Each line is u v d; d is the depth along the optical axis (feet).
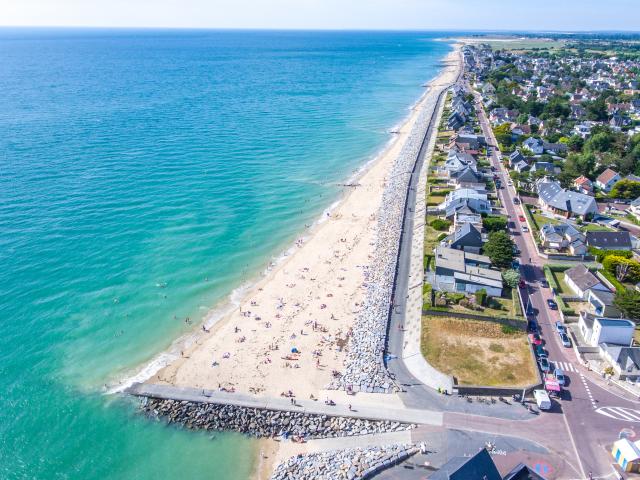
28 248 340.80
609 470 179.83
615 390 217.77
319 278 322.55
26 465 195.83
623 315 256.93
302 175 514.27
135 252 346.74
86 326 272.92
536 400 210.18
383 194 462.60
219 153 570.46
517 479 166.40
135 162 522.88
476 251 326.03
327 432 203.10
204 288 311.88
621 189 442.50
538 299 283.59
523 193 446.60
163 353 254.47
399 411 208.64
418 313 268.41
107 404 221.87
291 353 251.60
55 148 553.23
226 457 197.06
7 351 252.01
